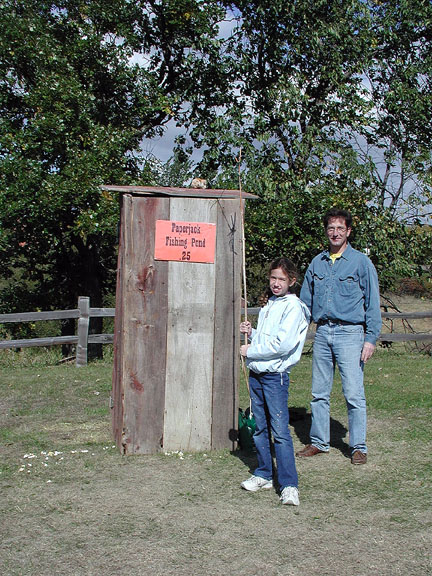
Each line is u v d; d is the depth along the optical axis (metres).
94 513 3.79
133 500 4.00
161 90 15.12
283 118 13.29
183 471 4.53
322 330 4.92
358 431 4.71
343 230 4.81
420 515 3.72
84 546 3.35
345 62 14.07
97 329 17.64
